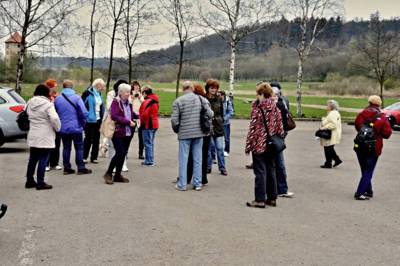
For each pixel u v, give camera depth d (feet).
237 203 30.09
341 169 44.80
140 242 21.95
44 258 19.77
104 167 42.01
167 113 109.19
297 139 71.10
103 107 44.24
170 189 33.86
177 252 20.68
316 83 223.30
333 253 21.06
